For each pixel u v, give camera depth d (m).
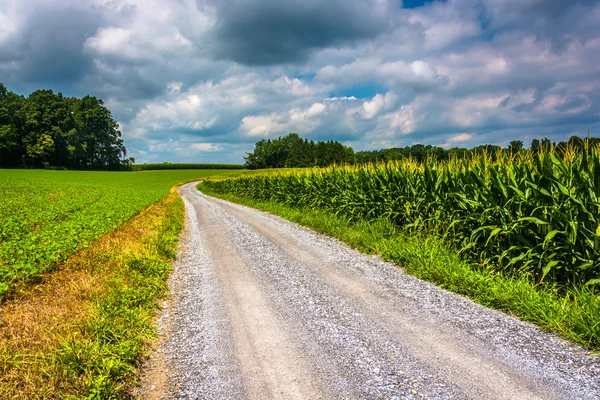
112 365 3.62
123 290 5.85
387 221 10.46
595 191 5.41
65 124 91.69
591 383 3.17
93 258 7.91
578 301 4.71
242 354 4.10
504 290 5.20
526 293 4.98
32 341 4.12
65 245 8.45
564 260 5.56
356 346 4.12
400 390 3.23
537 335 4.13
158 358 4.13
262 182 26.25
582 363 3.49
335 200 14.62
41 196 24.23
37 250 7.75
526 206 6.15
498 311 4.91
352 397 3.17
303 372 3.64
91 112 107.88
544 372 3.38
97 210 16.98
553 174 5.92
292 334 4.54
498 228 6.28
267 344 4.31
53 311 5.02
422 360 3.73
